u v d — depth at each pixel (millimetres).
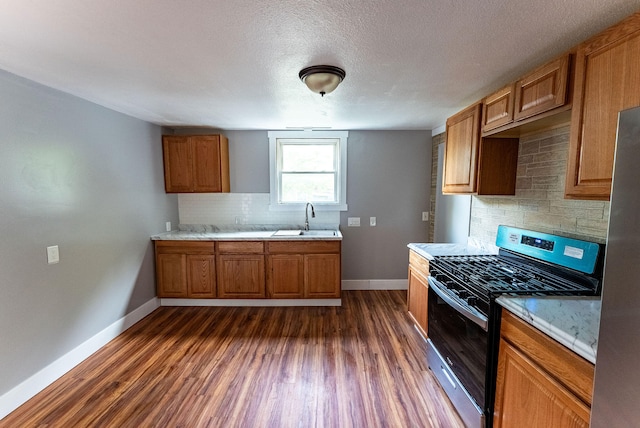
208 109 2863
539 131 2064
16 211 1967
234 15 1267
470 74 1964
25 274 2021
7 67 1832
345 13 1254
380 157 4035
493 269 1982
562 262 1774
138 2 1167
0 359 1864
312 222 4105
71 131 2389
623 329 807
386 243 4141
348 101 2598
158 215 3615
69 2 1163
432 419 1812
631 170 769
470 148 2367
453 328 1907
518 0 1163
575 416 1040
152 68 1856
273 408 1906
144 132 3342
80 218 2475
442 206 3730
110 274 2805
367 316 3273
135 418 1823
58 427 1759
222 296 3541
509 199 2391
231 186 4031
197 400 1980
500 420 1479
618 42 1167
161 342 2736
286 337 2814
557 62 1490
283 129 3920
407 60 1744
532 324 1255
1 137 1877
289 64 1800
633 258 772
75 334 2408
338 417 1831
